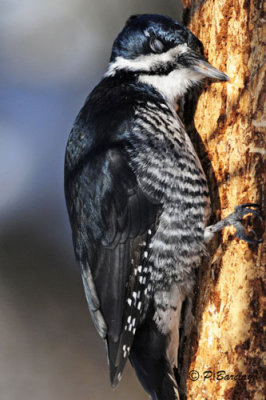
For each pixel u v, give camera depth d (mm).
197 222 7793
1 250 13844
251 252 7145
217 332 7359
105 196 7887
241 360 7074
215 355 7340
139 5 14852
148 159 7836
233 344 7152
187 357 7750
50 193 14633
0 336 12789
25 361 12570
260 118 7289
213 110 7863
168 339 7805
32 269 13773
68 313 13312
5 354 12594
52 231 14266
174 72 8297
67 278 13758
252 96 7387
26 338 12867
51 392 12195
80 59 15398
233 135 7559
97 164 7973
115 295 7777
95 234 7945
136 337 7859
